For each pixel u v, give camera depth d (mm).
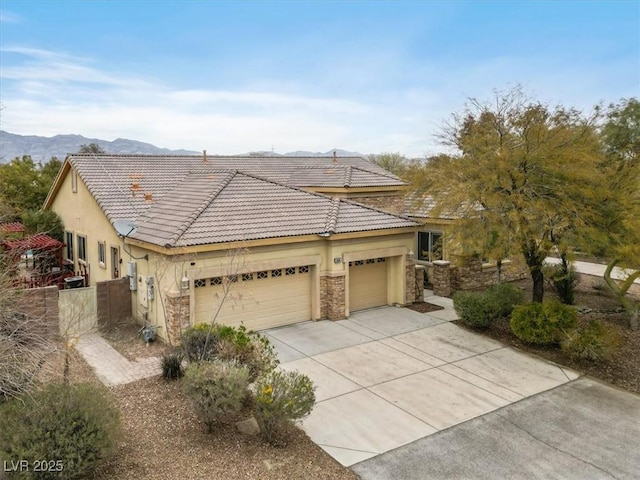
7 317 9953
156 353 13164
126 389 10641
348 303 16938
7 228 20031
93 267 20406
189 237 13766
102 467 7512
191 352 10930
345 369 12289
